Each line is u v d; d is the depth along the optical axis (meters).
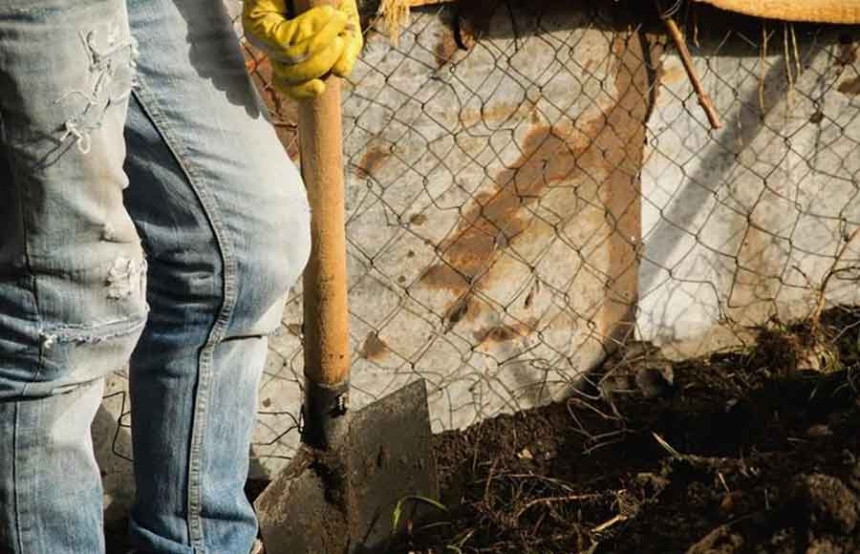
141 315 1.84
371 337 2.83
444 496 2.79
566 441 2.96
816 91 3.06
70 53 1.62
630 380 3.05
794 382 2.97
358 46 2.06
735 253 3.14
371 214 2.74
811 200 3.16
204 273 1.95
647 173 2.98
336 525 2.52
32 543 1.89
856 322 3.21
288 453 2.83
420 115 2.71
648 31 2.86
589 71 2.83
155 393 2.05
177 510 2.11
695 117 2.98
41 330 1.76
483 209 2.84
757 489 2.46
